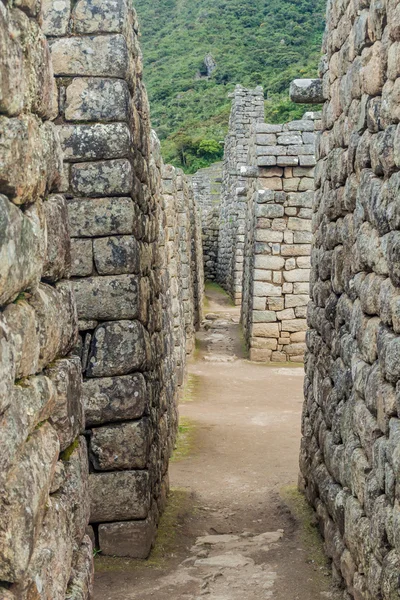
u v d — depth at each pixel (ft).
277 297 55.98
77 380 9.87
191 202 72.74
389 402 13.25
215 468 30.04
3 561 6.69
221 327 75.25
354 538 15.46
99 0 19.19
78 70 19.30
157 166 29.25
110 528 19.67
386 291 13.65
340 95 20.21
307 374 25.35
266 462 30.73
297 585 17.90
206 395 45.50
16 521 6.80
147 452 19.93
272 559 19.98
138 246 19.88
